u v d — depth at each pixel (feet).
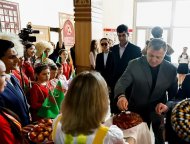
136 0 30.94
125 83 5.66
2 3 11.36
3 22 11.50
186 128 3.24
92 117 2.46
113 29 25.61
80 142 2.46
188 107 3.44
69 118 2.53
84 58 13.58
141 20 31.37
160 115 5.63
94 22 13.29
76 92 2.51
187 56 20.16
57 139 2.66
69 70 11.34
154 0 29.68
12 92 4.02
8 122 3.01
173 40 29.63
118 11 28.91
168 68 5.48
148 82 5.50
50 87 6.38
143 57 5.67
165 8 29.37
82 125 2.47
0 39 4.15
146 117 5.94
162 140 5.65
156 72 5.53
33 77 7.88
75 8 13.10
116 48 9.52
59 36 15.71
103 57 10.34
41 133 3.64
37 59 9.36
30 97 5.52
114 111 7.02
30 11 13.70
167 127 4.19
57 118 2.89
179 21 28.76
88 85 2.49
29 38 8.86
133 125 3.95
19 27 12.75
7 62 4.05
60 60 10.93
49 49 9.96
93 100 2.45
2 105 3.72
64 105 2.63
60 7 17.02
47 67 6.20
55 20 16.44
